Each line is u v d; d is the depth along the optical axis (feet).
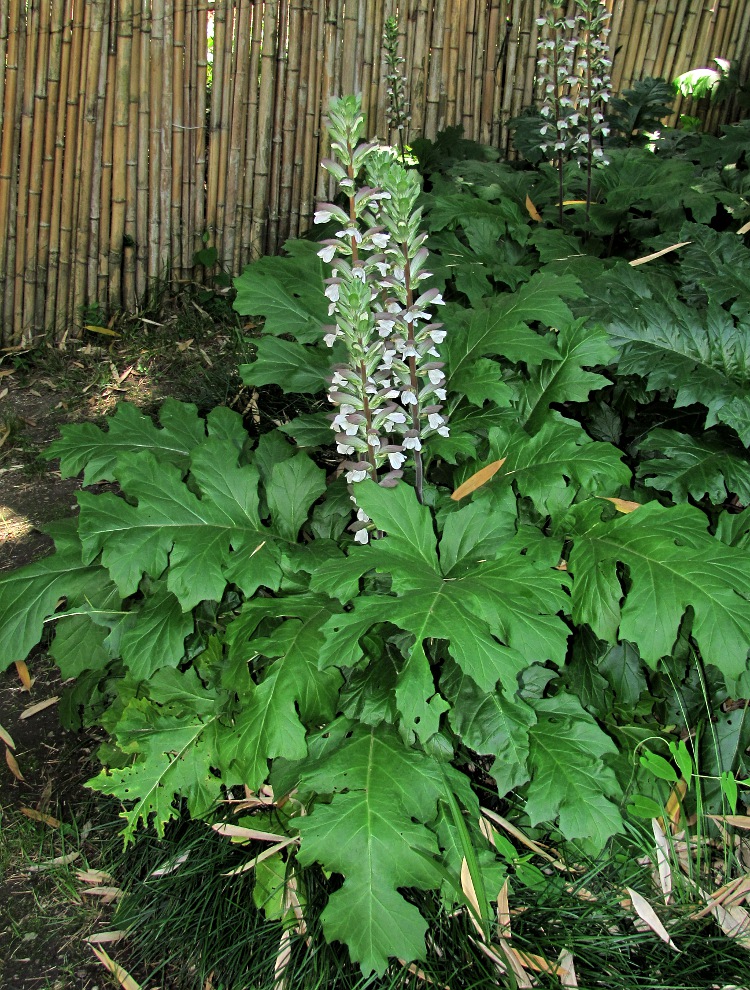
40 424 6.99
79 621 4.25
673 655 4.07
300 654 3.58
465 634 3.29
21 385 7.41
